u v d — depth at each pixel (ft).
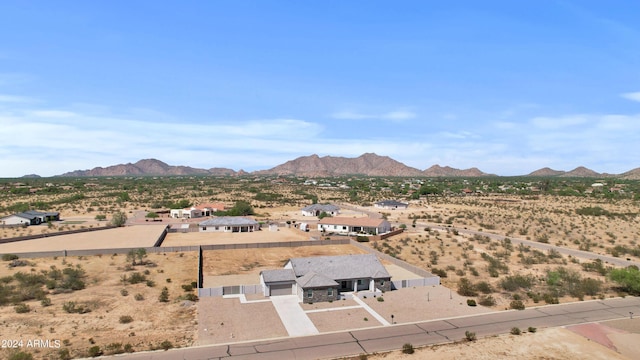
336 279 184.65
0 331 136.87
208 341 134.41
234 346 131.03
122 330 141.08
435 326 149.38
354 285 188.14
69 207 541.75
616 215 447.83
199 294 179.11
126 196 632.79
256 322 151.53
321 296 175.22
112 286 189.98
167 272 216.95
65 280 187.52
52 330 138.82
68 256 246.06
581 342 135.85
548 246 298.76
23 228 370.73
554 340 137.28
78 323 145.79
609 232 354.95
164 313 157.99
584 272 226.99
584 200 627.05
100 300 170.09
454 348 131.03
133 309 160.97
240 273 221.66
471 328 147.54
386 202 569.64
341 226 362.74
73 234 336.49
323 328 146.92
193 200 647.56
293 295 183.21
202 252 269.03
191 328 144.56
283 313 161.07
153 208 540.11
